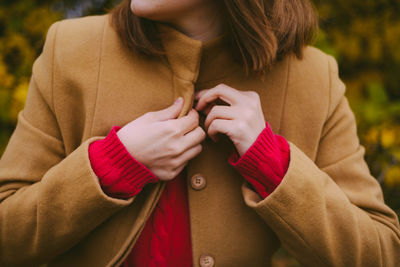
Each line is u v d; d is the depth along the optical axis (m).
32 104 0.94
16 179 0.89
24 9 1.64
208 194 0.92
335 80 1.03
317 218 0.84
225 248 0.90
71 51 0.91
